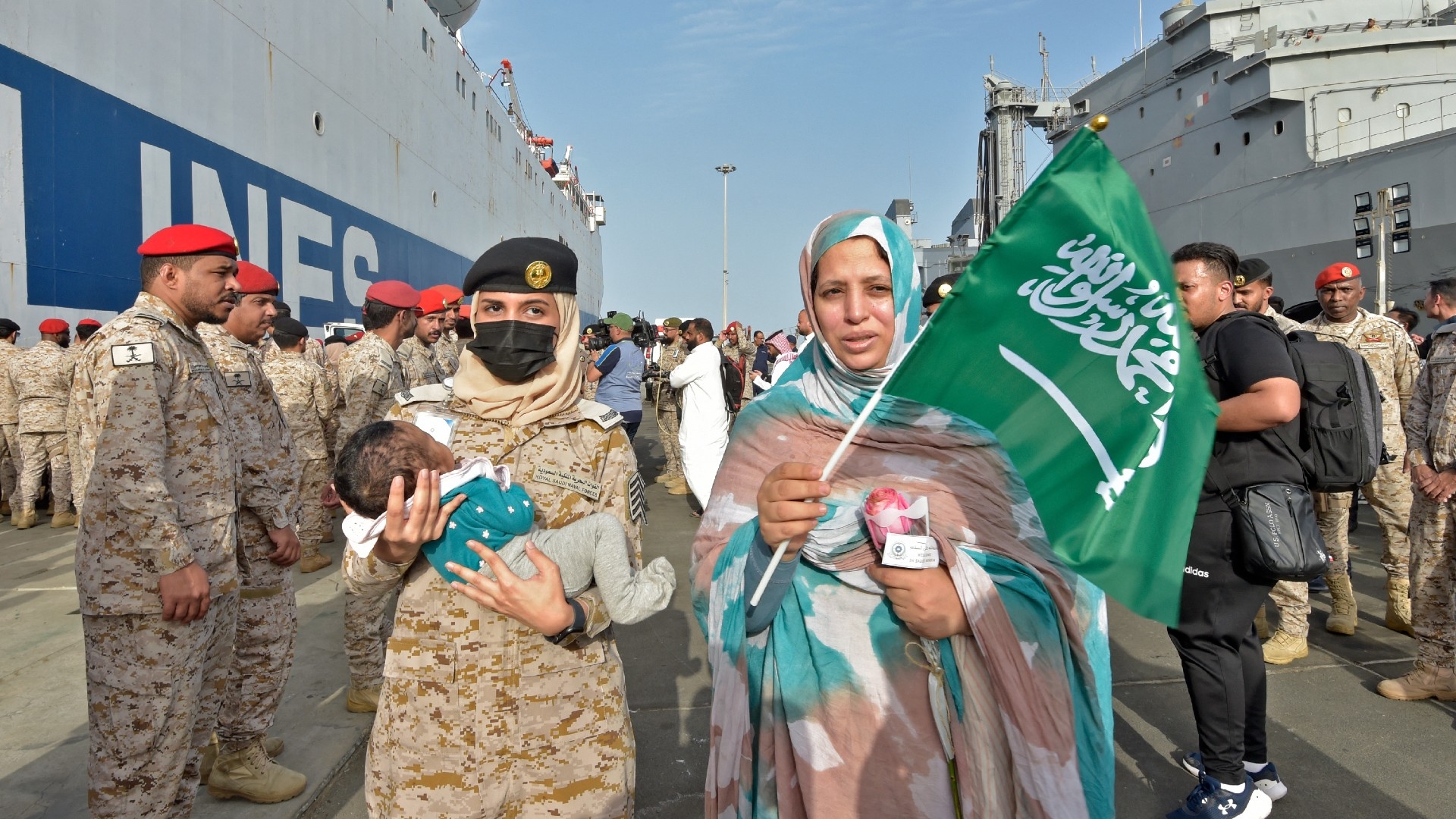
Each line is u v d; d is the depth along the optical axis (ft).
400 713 5.14
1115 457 4.19
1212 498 8.13
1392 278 46.03
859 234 4.83
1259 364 7.82
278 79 32.09
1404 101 48.67
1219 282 8.54
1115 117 64.80
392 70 44.21
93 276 22.99
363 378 14.85
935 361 4.27
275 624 9.04
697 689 12.24
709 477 19.58
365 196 40.24
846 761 4.70
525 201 80.79
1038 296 4.18
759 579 4.66
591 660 5.33
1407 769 9.61
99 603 6.72
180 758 7.12
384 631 11.80
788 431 5.17
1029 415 4.33
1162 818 8.69
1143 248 4.00
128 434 6.70
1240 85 52.70
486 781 5.06
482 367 5.73
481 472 4.94
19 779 9.45
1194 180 57.21
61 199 21.91
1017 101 80.53
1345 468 8.55
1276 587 13.06
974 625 4.32
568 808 5.19
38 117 21.11
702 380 19.42
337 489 4.79
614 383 25.34
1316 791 9.16
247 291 10.94
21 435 23.12
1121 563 4.16
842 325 4.83
